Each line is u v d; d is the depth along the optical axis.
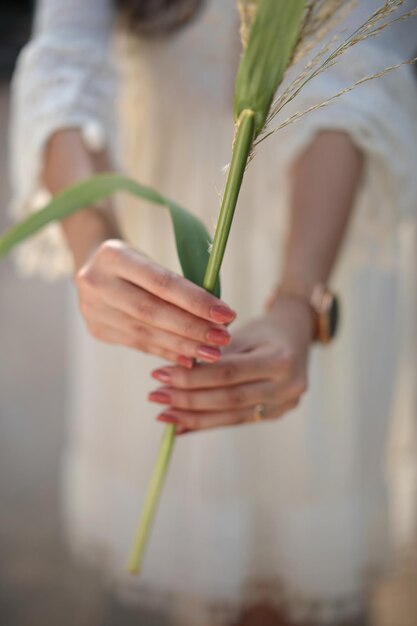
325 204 0.90
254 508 1.18
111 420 1.22
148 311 0.70
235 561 1.17
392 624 1.39
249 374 0.75
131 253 0.71
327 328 0.85
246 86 0.59
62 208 0.77
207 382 0.74
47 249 1.07
